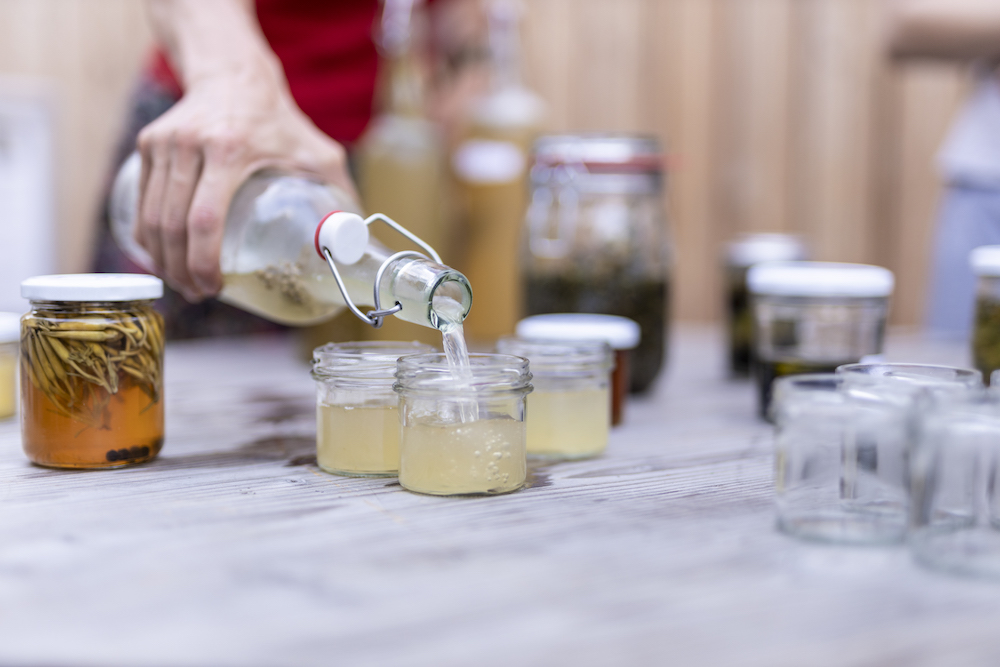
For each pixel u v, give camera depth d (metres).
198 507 0.69
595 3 2.58
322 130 1.66
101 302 0.79
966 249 1.85
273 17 1.59
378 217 0.79
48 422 0.79
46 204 2.44
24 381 0.80
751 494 0.75
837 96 2.60
